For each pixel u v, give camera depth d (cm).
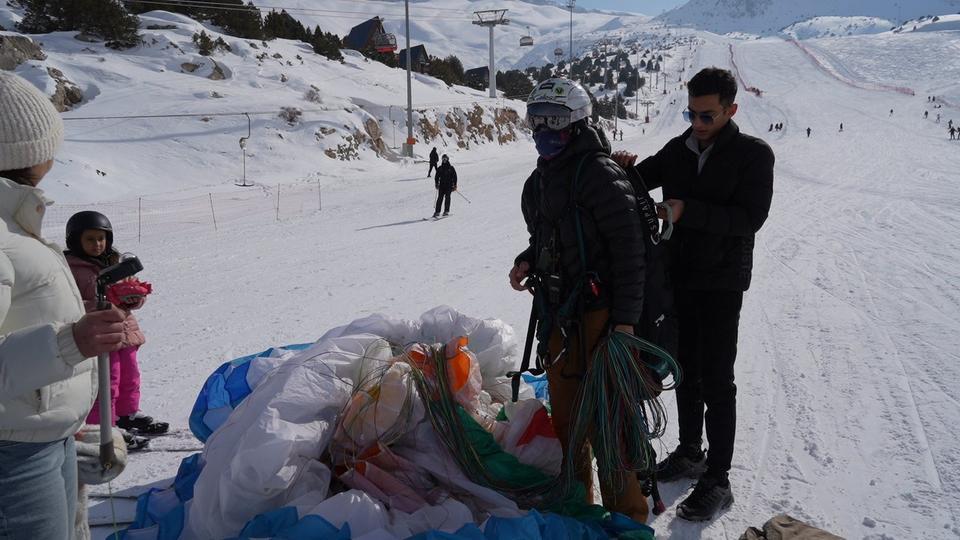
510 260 966
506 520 256
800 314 664
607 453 280
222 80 3030
